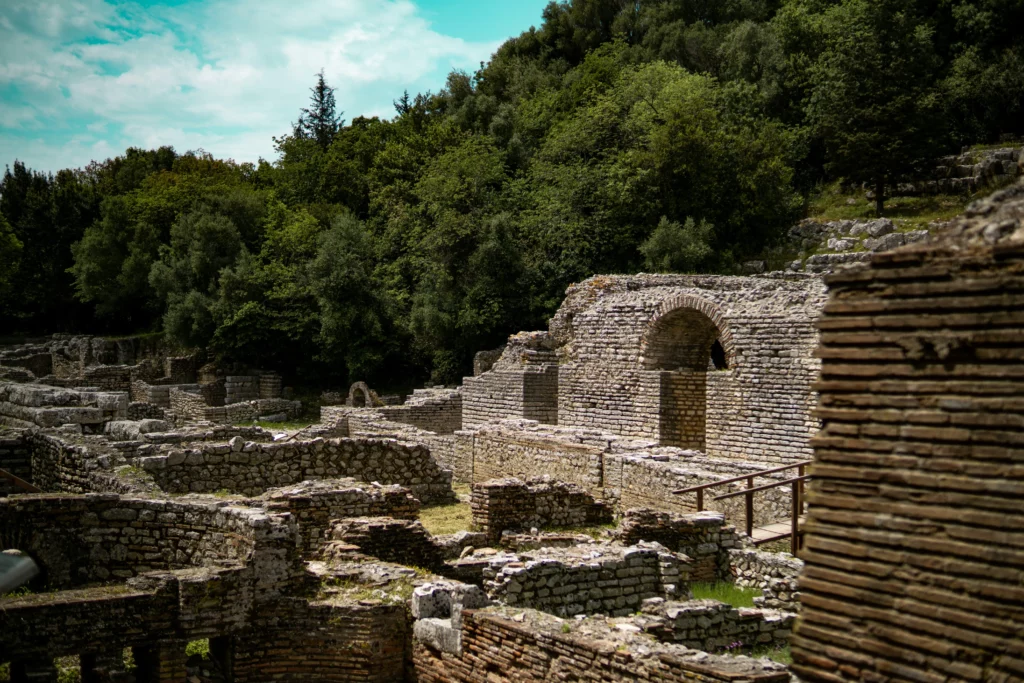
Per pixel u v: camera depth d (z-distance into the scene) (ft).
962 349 17.08
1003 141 147.84
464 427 108.27
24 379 139.44
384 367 159.84
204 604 35.01
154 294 213.66
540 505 54.95
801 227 141.90
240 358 168.76
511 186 156.97
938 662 16.85
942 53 167.63
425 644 34.96
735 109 166.81
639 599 39.19
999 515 16.40
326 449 60.95
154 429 68.74
